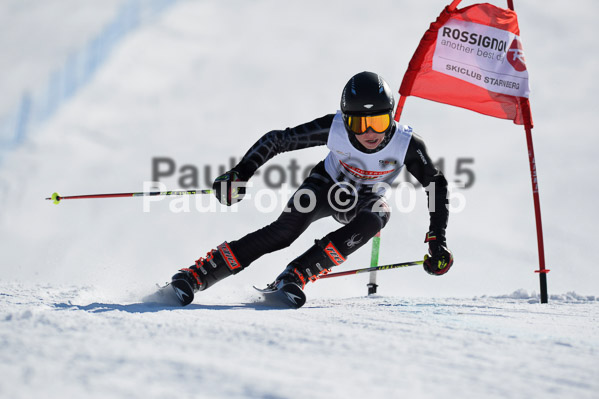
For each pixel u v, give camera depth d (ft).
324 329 26.37
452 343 24.22
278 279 43.01
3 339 21.04
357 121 42.55
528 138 53.42
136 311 34.22
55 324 24.71
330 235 43.75
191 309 36.76
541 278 48.78
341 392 16.61
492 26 54.70
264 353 20.85
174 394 15.51
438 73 55.72
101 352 19.62
